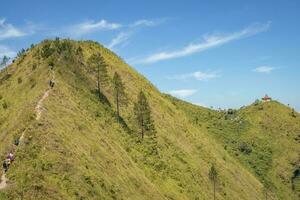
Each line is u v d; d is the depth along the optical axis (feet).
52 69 425.69
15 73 482.69
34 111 302.66
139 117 444.14
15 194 204.13
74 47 547.90
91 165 271.90
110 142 353.72
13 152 245.45
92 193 241.14
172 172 416.05
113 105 465.06
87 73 483.51
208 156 550.77
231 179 540.52
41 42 534.37
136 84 587.27
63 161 249.14
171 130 527.40
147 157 409.49
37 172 224.53
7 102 395.75
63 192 221.05
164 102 608.19
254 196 560.61
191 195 401.29
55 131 278.05
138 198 290.97
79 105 384.27
